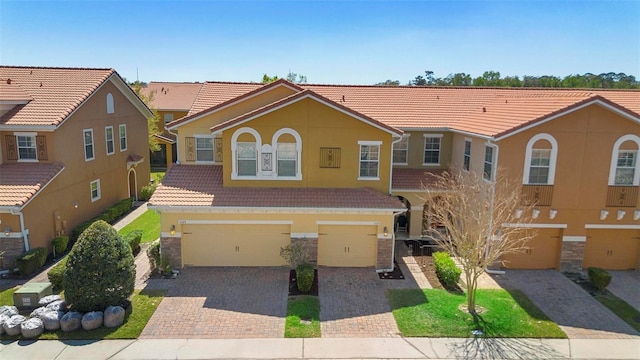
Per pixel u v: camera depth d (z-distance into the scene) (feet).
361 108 78.84
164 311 48.62
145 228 79.00
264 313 48.62
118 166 90.74
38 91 74.43
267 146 62.13
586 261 63.57
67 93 74.84
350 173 63.67
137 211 91.40
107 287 45.52
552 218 60.90
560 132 58.59
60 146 68.90
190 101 156.15
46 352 40.68
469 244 48.91
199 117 67.67
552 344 43.78
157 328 45.16
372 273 60.03
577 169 59.72
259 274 58.90
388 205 59.77
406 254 67.00
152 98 138.31
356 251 61.67
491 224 51.34
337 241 61.26
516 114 65.16
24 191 60.85
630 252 63.62
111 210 82.33
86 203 77.82
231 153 61.93
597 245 63.21
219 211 58.90
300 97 60.59
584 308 51.60
